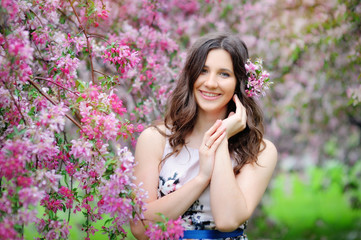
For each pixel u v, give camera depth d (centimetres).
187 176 212
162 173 215
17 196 169
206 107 212
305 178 707
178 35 385
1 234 163
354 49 364
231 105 230
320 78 475
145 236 202
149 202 208
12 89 176
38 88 191
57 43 218
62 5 241
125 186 187
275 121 498
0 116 185
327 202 942
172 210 197
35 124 178
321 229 724
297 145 634
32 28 213
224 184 200
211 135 214
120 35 296
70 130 282
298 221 785
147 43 299
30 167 181
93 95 188
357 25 367
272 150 226
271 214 804
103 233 207
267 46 436
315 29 404
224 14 407
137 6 324
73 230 454
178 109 220
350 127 613
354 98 340
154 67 290
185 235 206
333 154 650
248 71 219
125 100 308
